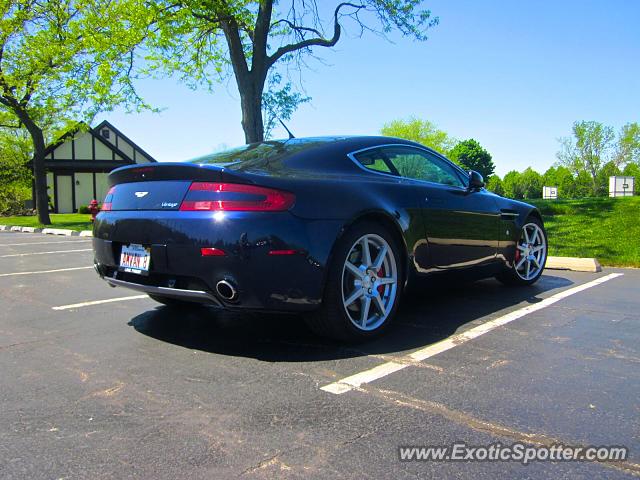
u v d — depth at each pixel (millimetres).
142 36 12836
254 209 2812
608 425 2119
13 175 30172
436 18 13727
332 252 2984
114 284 3473
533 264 5320
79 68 15328
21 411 2293
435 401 2363
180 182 3043
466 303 4469
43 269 6957
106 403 2371
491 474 1767
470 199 4305
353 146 3664
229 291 2816
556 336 3420
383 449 1933
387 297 3461
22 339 3426
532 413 2234
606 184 54219
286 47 13672
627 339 3336
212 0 11914
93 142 33281
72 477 1762
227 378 2678
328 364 2891
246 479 1733
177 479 1741
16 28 17672
